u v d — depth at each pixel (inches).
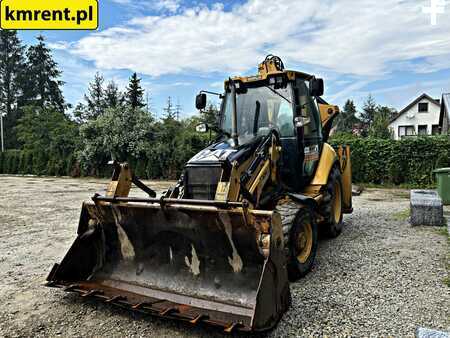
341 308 139.8
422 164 553.9
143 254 154.6
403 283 163.0
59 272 150.5
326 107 255.4
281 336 121.6
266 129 202.2
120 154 802.8
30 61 2011.6
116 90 1711.4
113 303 133.6
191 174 160.6
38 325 131.8
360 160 589.6
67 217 329.7
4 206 396.8
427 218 273.3
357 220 300.8
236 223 130.4
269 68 214.2
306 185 213.6
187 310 130.0
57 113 1302.9
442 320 130.1
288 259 158.2
